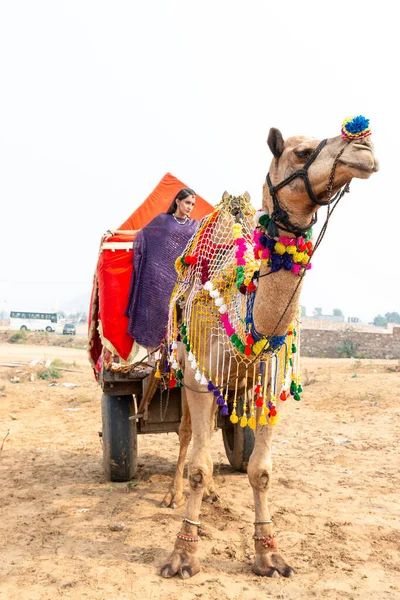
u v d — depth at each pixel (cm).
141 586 439
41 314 7331
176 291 548
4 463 829
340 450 895
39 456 873
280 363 476
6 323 8575
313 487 699
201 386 489
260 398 459
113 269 649
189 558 468
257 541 475
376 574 464
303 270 405
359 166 347
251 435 736
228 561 491
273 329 422
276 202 397
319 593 431
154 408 696
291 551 508
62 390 1648
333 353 3775
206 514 607
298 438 996
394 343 3628
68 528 565
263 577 459
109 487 700
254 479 475
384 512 611
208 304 483
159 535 544
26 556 498
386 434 1002
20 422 1173
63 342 5247
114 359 654
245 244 460
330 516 597
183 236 659
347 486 705
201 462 479
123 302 648
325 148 370
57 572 464
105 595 425
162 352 590
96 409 1332
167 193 788
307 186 375
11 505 638
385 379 1573
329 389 1498
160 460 846
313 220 404
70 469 791
